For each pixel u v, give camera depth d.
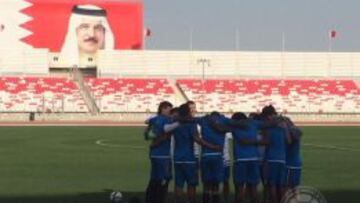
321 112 106.62
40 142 51.84
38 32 121.81
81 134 62.38
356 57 119.44
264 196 20.38
